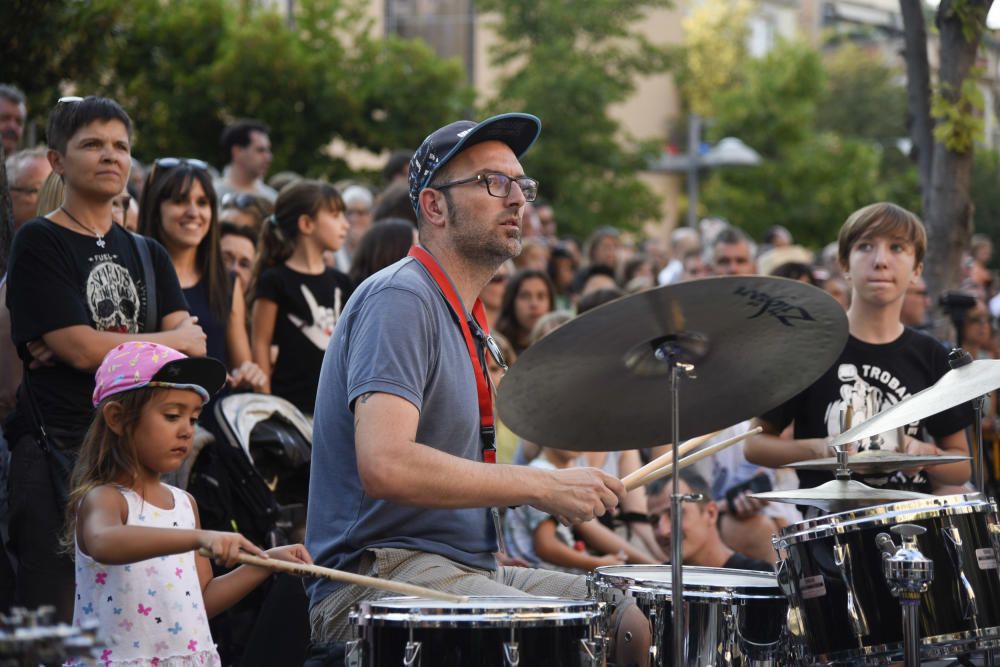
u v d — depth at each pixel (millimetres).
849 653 5414
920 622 5367
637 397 5508
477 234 5344
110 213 6820
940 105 10484
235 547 4672
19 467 6230
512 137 5523
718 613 5441
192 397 5488
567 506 4977
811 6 78000
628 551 8641
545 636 4535
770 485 8945
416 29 40875
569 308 13891
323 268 8961
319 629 5316
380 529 5211
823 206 39969
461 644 4492
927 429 7449
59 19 11719
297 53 24281
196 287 8039
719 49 60688
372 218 10508
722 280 4785
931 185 10930
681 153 47156
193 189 7953
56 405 6336
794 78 42500
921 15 10945
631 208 34062
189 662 5465
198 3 23859
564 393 5277
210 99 23047
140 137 21406
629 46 40719
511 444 9398
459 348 5289
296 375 8664
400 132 25812
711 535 8102
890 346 7184
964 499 5531
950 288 10852
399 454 4812
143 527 4852
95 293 6551
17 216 8578
